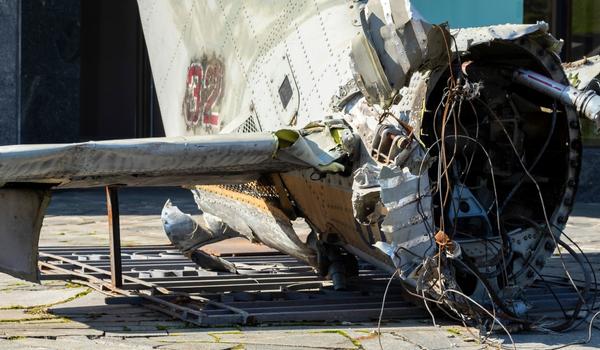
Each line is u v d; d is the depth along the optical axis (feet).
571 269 97.91
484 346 60.49
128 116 243.60
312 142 66.33
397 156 60.18
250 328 65.92
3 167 59.26
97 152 60.59
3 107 180.45
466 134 66.59
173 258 103.81
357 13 72.79
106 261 99.09
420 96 62.23
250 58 84.64
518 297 69.31
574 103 63.41
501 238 65.92
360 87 62.59
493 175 65.31
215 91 90.84
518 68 66.90
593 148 182.70
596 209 170.19
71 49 209.26
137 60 238.89
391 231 60.49
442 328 66.03
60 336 62.85
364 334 63.72
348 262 81.97
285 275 90.22
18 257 65.41
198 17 94.53
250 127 83.35
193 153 62.59
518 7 175.52
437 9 167.32
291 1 79.97
